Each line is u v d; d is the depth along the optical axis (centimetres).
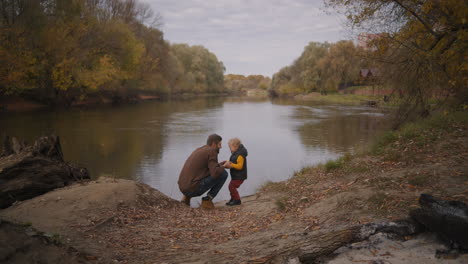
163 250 327
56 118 2430
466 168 505
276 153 1272
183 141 1542
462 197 368
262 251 299
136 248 329
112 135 1705
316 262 264
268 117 2762
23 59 2605
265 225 414
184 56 8969
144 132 1822
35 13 2759
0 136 1541
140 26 4941
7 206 498
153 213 475
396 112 1081
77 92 3669
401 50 990
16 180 528
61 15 3155
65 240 315
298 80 8456
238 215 497
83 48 3459
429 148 696
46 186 548
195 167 566
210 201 578
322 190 535
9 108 2961
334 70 6347
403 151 708
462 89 975
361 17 952
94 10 3916
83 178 643
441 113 1041
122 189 515
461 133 792
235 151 609
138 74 4694
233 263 273
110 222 405
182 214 496
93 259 267
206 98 7462
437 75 938
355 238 283
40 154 614
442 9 905
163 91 6303
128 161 1131
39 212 410
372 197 409
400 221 299
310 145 1438
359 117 2720
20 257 211
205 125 2166
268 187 721
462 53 905
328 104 4838
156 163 1102
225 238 375
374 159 702
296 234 337
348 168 662
